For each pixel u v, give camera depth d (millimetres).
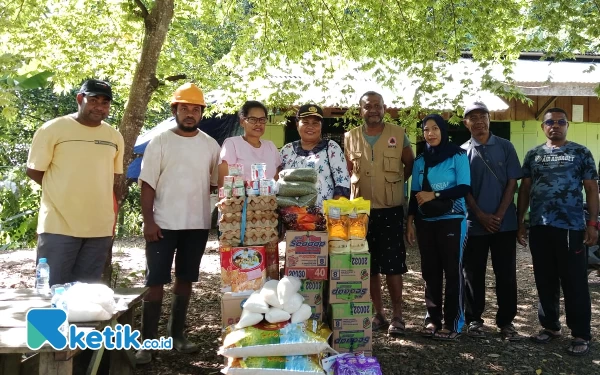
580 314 3836
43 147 3324
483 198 4109
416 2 5445
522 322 4629
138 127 4582
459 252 3986
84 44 6367
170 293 5625
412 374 3449
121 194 4465
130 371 3090
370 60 6730
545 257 4008
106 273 4312
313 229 3271
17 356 2832
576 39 3838
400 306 4250
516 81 8219
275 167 3836
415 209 4258
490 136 4227
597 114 9711
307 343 2768
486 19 4805
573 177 3869
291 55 6012
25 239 8953
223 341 2963
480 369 3543
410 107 5938
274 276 3373
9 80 3869
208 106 6633
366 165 4164
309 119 3779
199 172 3686
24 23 5453
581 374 3482
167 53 6594
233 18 6309
